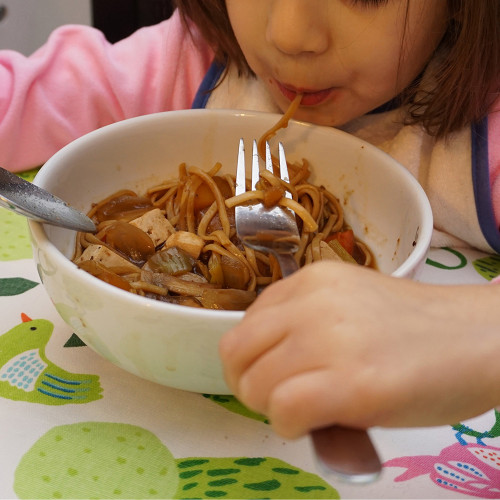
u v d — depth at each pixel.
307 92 0.39
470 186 0.42
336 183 0.40
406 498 0.27
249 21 0.37
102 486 0.27
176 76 0.52
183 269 0.34
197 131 0.40
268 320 0.22
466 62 0.39
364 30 0.35
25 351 0.32
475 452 0.29
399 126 0.46
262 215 0.33
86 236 0.36
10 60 0.48
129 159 0.39
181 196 0.39
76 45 0.51
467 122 0.42
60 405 0.30
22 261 0.38
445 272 0.41
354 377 0.21
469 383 0.23
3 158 0.46
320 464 0.20
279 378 0.21
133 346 0.28
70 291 0.28
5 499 0.26
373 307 0.22
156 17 0.65
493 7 0.38
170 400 0.30
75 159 0.36
